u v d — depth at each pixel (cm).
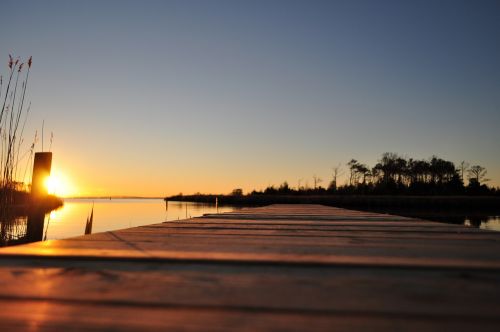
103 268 129
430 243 201
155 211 2748
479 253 164
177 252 159
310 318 82
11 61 472
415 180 5716
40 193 374
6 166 431
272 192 5975
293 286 107
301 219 414
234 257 147
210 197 6681
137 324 78
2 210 412
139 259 143
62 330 76
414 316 83
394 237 232
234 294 99
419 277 119
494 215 2691
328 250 171
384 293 101
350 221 384
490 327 77
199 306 90
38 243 182
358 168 5722
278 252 163
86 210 2931
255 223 349
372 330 75
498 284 111
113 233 241
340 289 104
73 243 184
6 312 85
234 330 75
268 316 83
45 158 377
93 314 84
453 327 77
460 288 106
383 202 3897
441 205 3806
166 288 104
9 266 131
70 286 106
